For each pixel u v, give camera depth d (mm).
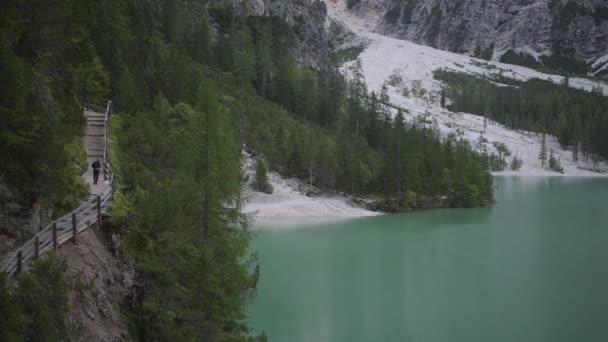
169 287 20156
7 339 12070
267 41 143375
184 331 19312
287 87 124938
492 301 39375
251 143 89375
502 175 189125
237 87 110375
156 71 67312
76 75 34688
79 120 30297
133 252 21344
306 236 65500
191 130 38625
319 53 180750
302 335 32656
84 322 16281
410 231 69062
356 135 119438
